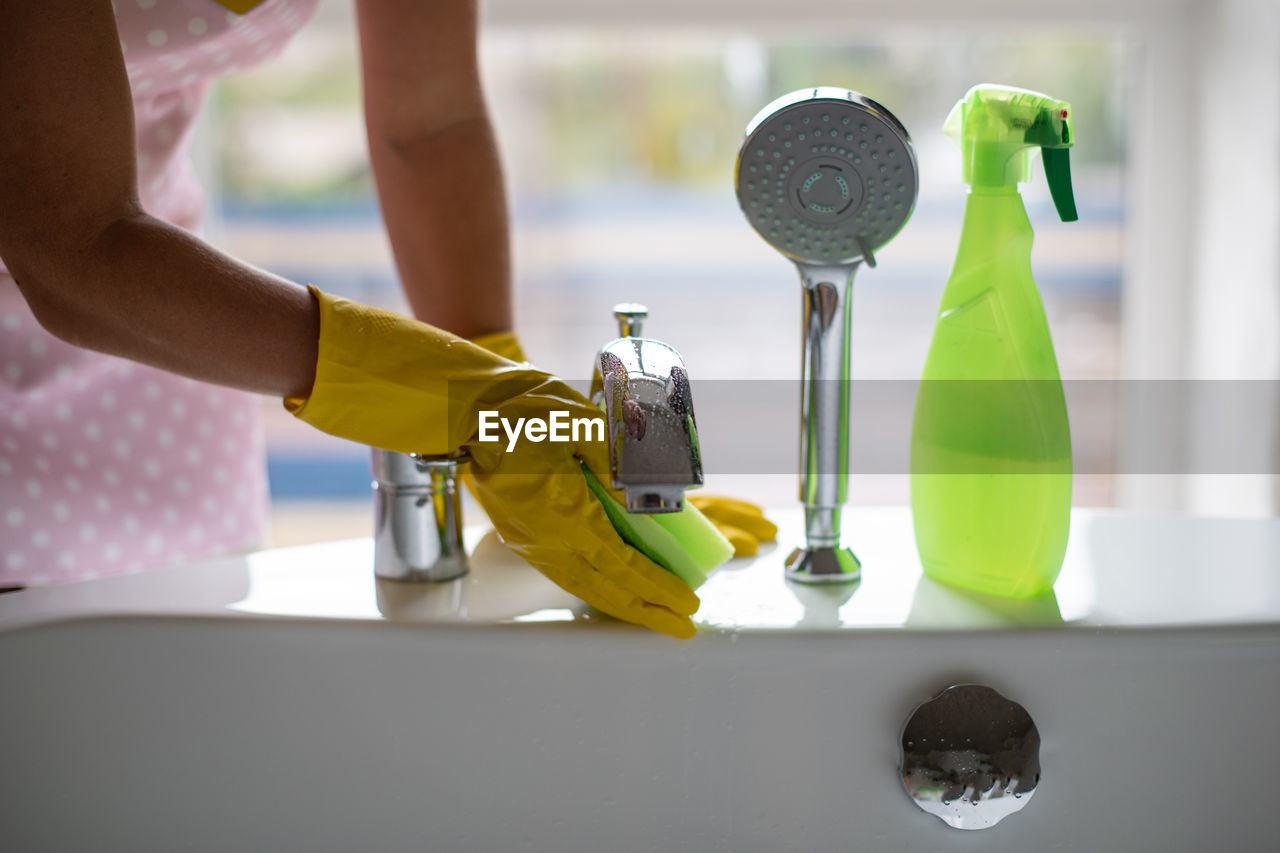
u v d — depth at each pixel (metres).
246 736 0.94
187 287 0.89
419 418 0.93
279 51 1.19
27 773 0.93
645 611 0.91
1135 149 1.78
